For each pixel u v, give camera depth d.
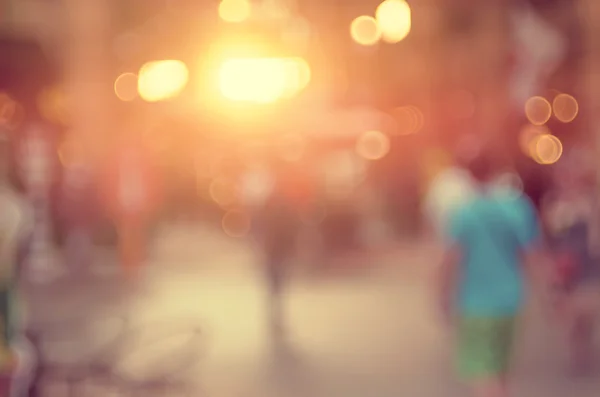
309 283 29.98
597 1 43.09
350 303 25.66
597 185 19.00
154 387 12.50
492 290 11.98
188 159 59.44
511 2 46.94
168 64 55.59
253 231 22.95
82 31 50.41
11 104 35.66
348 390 15.64
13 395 11.45
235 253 40.81
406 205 46.69
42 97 37.69
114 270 33.16
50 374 11.72
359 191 41.38
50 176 34.09
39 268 31.72
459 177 21.95
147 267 34.88
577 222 17.03
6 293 11.36
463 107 57.78
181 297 27.16
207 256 39.31
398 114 65.31
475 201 12.09
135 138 33.84
